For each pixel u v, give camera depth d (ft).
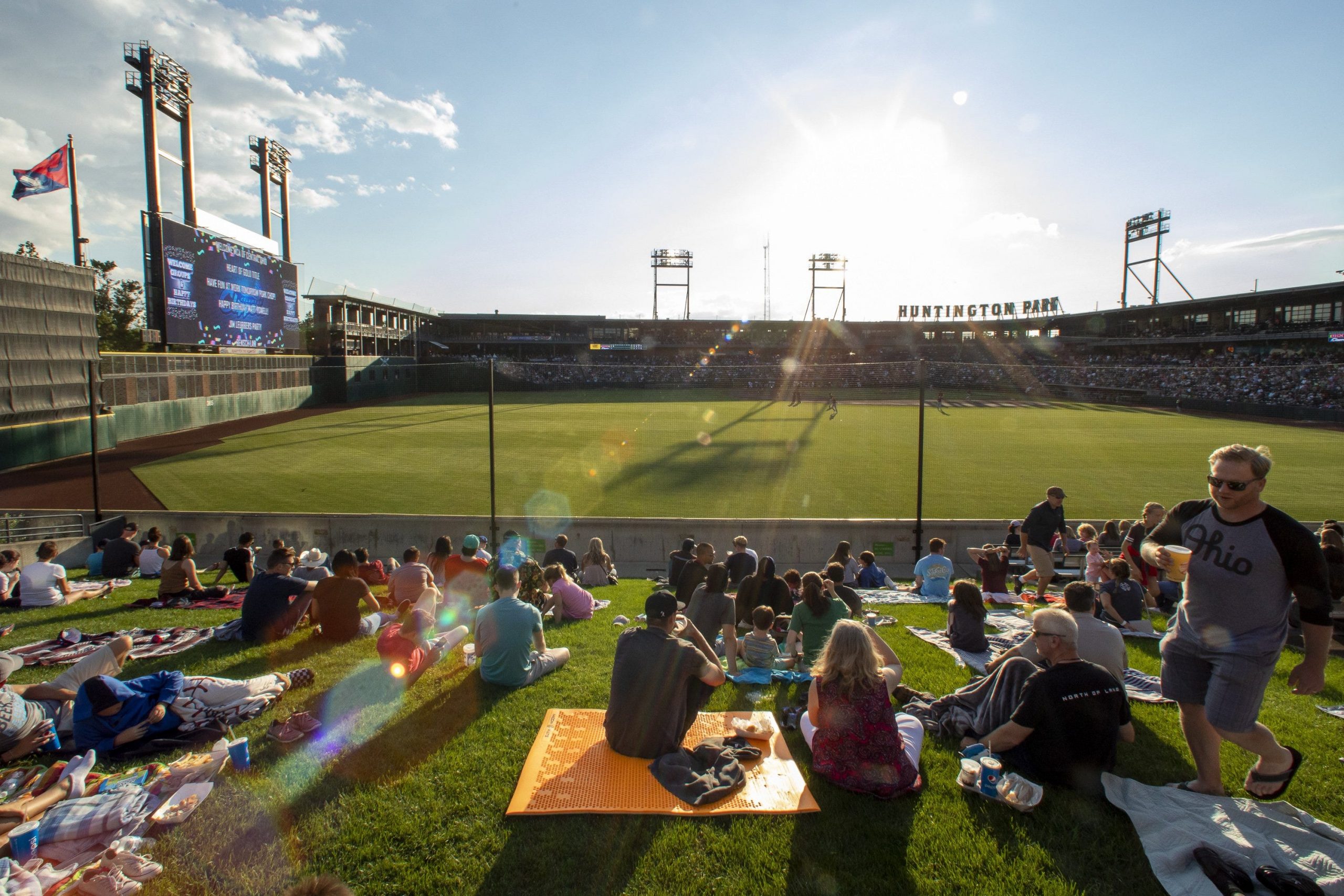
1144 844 13.02
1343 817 14.23
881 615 31.32
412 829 13.64
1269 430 140.46
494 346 329.31
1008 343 326.24
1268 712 19.34
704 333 337.93
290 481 85.40
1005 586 36.22
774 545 52.06
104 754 16.49
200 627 28.86
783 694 20.58
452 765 15.96
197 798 14.10
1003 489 79.71
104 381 117.08
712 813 13.99
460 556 33.09
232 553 40.29
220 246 154.20
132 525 46.21
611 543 52.60
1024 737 15.33
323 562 37.24
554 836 13.39
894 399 234.79
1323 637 13.23
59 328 105.50
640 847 13.09
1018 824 13.93
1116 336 308.40
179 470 93.56
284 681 20.08
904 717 17.12
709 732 17.66
